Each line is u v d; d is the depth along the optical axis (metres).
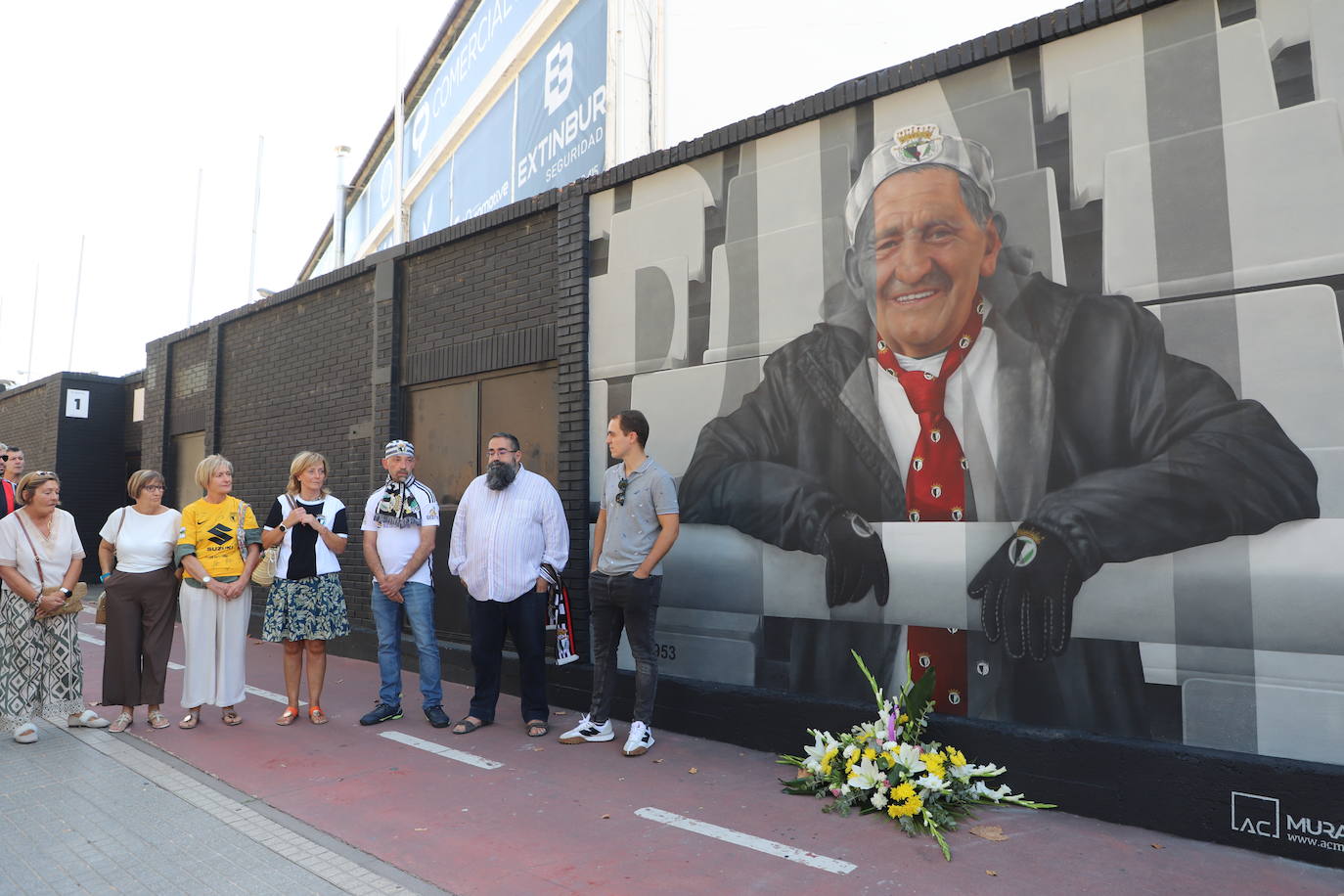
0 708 5.45
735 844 3.79
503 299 7.61
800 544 5.35
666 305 6.24
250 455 11.12
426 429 8.49
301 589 6.02
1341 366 3.64
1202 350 3.98
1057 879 3.39
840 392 5.23
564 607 5.92
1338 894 3.24
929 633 4.77
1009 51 4.60
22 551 5.47
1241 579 3.83
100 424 17.64
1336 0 3.72
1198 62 4.05
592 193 6.81
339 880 3.44
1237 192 3.92
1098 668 4.19
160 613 6.04
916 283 4.93
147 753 5.32
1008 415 4.56
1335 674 3.60
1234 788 3.71
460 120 14.61
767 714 5.29
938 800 4.14
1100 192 4.31
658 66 9.16
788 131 5.59
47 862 3.64
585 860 3.63
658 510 5.23
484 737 5.69
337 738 5.68
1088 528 4.25
